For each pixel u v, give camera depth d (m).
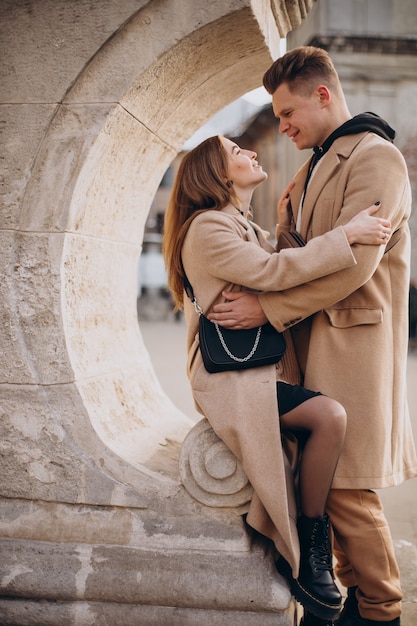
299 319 2.24
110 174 2.60
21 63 2.37
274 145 19.30
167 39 2.30
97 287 2.73
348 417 2.27
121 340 3.02
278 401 2.25
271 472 2.16
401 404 2.40
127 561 2.30
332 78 2.38
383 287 2.32
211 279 2.32
